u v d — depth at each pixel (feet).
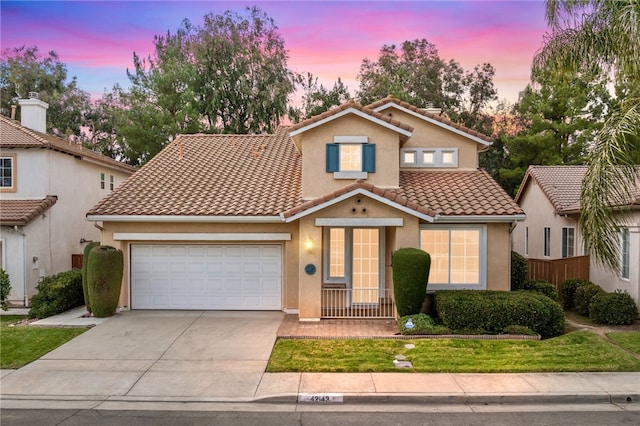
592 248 31.12
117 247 46.78
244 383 27.55
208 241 47.06
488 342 34.71
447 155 52.95
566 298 51.06
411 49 131.95
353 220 41.75
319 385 26.94
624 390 25.99
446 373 28.84
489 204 44.70
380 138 46.75
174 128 100.07
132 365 30.76
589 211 30.30
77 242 65.26
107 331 38.99
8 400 25.52
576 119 92.84
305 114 125.49
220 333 38.34
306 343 35.09
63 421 22.85
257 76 125.90
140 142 99.40
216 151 61.31
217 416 23.50
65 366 30.58
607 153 29.84
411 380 27.66
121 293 47.11
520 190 80.53
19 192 56.80
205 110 118.01
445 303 37.60
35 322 42.34
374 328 39.19
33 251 54.29
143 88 112.78
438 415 23.68
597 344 33.91
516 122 125.08
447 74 131.75
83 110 138.31
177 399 25.55
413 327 36.78
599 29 35.81
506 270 44.80
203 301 47.50
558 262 54.85
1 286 47.19
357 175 46.52
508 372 28.96
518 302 37.22
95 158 68.80
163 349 34.12
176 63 114.32
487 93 132.67
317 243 41.88
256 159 58.70
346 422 22.81
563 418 23.29
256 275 47.32
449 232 45.14
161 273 47.57
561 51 37.40
